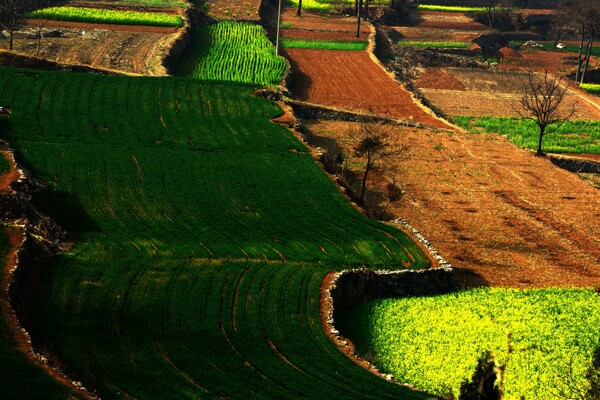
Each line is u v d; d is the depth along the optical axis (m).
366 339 49.53
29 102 79.19
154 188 65.69
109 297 47.56
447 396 33.66
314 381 41.62
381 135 78.19
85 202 61.72
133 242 56.31
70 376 38.78
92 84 86.56
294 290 51.94
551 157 91.75
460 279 60.81
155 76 92.88
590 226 72.31
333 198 68.12
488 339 49.97
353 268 56.53
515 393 43.16
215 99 87.75
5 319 41.22
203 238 58.50
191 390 39.31
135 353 42.44
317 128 90.62
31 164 66.00
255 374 41.84
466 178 81.06
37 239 51.91
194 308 47.94
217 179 68.88
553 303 56.41
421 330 50.84
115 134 75.38
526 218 72.81
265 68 110.50
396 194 68.94
